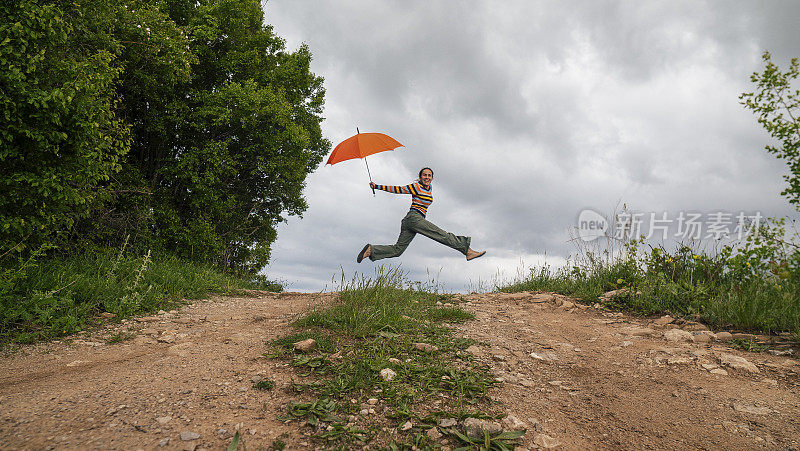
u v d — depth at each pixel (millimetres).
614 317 5781
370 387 2973
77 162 6473
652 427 2666
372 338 4145
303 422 2467
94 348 4047
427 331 4590
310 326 4598
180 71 11117
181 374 3215
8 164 5930
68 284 5391
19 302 4738
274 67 15445
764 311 4812
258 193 16406
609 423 2715
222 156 12789
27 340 4105
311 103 17266
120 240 10531
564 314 6031
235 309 6422
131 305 5602
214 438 2240
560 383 3396
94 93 6438
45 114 5816
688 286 6043
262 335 4445
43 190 5918
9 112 5527
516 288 8844
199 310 6199
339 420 2469
